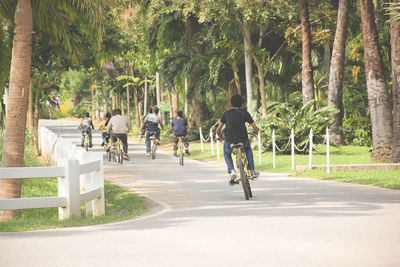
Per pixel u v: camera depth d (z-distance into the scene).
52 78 67.75
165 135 93.62
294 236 15.91
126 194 29.00
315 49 81.50
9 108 27.17
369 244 14.57
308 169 38.34
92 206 24.33
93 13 29.56
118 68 155.00
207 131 81.38
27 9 27.25
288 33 64.88
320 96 89.50
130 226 18.81
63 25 31.50
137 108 146.25
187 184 33.25
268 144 55.69
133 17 77.94
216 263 12.59
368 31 44.91
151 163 50.88
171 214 21.78
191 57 81.50
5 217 25.67
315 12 66.12
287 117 57.41
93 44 31.02
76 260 13.10
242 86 83.44
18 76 27.12
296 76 84.94
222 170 43.22
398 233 16.12
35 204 21.59
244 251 13.89
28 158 59.47
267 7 60.06
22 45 27.16
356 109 73.69
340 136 63.22
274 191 28.56
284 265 12.30
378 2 62.97
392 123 44.84
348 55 77.06
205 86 78.75
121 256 13.50
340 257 13.04
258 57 71.56
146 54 96.12
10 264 12.78
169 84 84.94
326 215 19.95
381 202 23.34
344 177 33.72
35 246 14.99
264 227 17.64
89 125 70.81
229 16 63.03
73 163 22.12
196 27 80.94
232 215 20.72
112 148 51.91
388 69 67.38
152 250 14.21
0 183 27.25
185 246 14.70
